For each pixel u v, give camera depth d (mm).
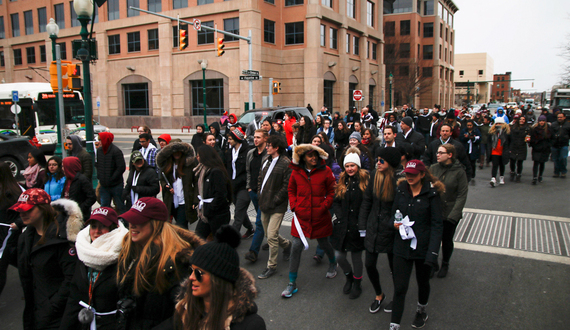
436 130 12000
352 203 4387
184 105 34562
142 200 2590
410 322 4027
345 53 38000
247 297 1919
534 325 3900
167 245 2518
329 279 5105
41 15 42531
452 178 4922
